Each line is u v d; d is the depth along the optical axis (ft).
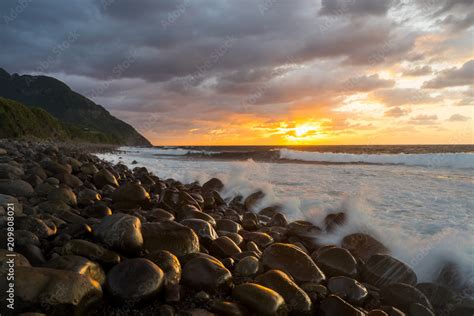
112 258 12.44
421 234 21.08
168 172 56.03
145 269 11.41
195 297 11.83
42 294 9.43
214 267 12.66
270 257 15.02
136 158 101.55
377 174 51.55
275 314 11.28
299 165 69.92
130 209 23.86
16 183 22.79
